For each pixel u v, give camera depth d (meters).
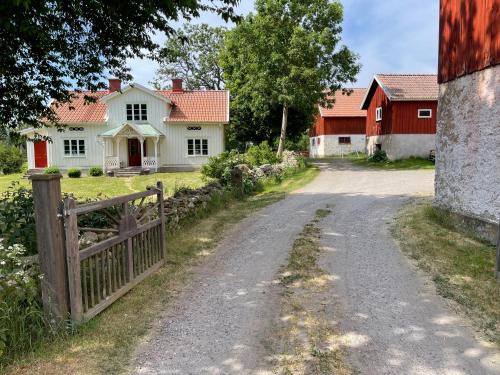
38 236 3.65
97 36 8.22
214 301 4.62
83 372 3.22
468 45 7.36
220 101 28.81
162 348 3.60
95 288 4.44
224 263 6.02
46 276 3.68
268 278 5.34
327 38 21.94
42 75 8.62
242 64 24.38
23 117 9.20
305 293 4.81
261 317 4.20
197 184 18.28
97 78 9.35
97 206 4.22
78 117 26.89
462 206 7.67
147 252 5.48
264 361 3.38
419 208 9.58
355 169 20.83
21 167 32.09
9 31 6.19
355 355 3.46
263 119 29.44
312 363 3.34
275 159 20.30
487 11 6.73
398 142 24.30
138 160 27.80
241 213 9.72
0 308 3.32
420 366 3.28
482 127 6.99
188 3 6.69
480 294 4.67
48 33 7.12
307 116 29.41
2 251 3.73
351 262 5.89
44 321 3.67
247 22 22.88
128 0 6.92
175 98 29.05
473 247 6.50
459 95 7.75
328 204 10.60
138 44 8.57
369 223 8.27
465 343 3.63
